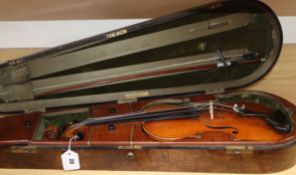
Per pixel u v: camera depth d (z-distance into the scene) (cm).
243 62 142
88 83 142
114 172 135
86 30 171
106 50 134
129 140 128
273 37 136
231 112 143
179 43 136
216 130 133
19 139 133
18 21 168
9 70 134
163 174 133
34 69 136
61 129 143
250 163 126
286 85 161
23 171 136
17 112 146
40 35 175
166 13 151
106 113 144
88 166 134
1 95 141
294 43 173
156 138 128
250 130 134
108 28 168
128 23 165
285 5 142
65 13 152
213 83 148
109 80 142
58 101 146
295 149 124
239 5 128
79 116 147
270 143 122
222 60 140
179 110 141
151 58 139
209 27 133
